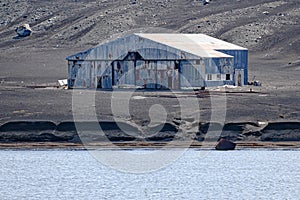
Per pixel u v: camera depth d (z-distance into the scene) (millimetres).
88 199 196375
